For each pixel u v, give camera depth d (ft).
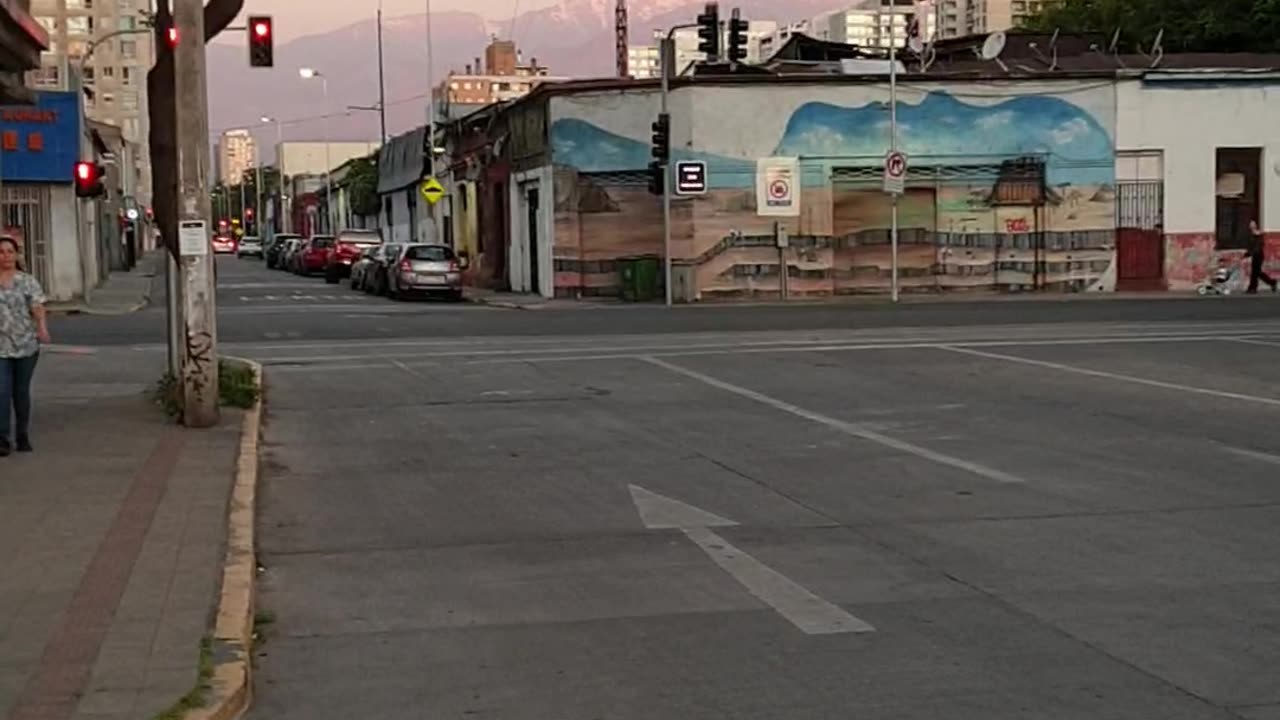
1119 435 43.37
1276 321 87.04
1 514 30.60
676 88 118.52
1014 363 64.18
